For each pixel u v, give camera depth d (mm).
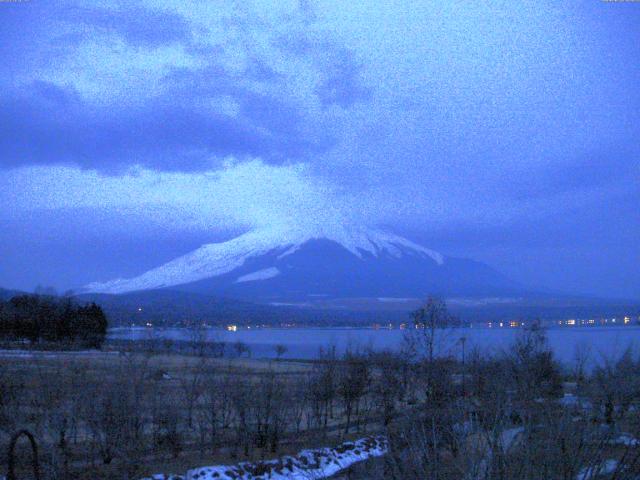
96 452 14492
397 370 22766
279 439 17812
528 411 6527
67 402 15664
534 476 5488
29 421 14867
